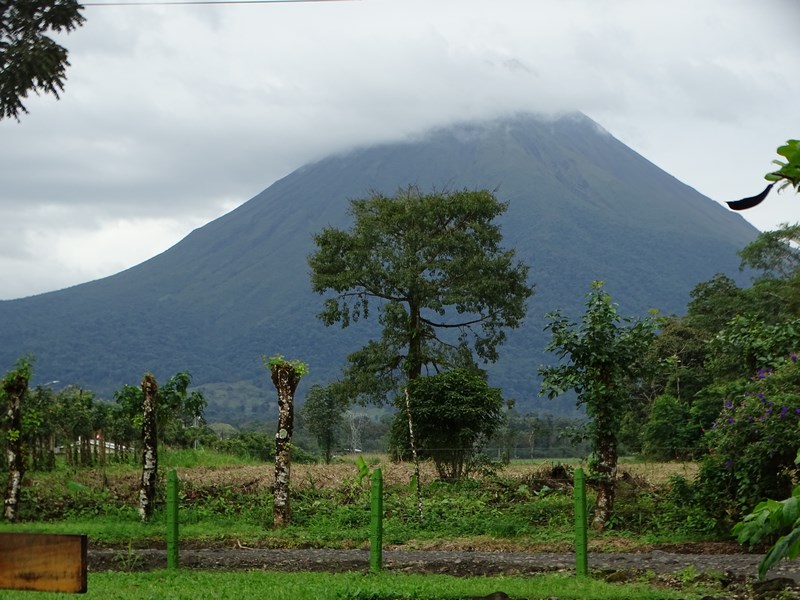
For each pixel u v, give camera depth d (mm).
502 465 25609
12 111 23031
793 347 19453
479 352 51844
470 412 27016
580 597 11273
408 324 49812
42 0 22844
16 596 11094
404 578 12844
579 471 13070
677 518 18062
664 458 36469
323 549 16812
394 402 29906
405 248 49562
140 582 12820
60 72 23125
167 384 26734
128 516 20984
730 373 28016
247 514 20859
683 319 60031
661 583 12562
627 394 19141
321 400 49188
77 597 11109
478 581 12555
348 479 23812
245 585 12305
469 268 49250
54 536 5051
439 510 20156
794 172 4465
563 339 18891
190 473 27922
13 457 21109
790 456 16000
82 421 32500
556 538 17672
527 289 51156
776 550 4891
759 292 58031
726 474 16984
